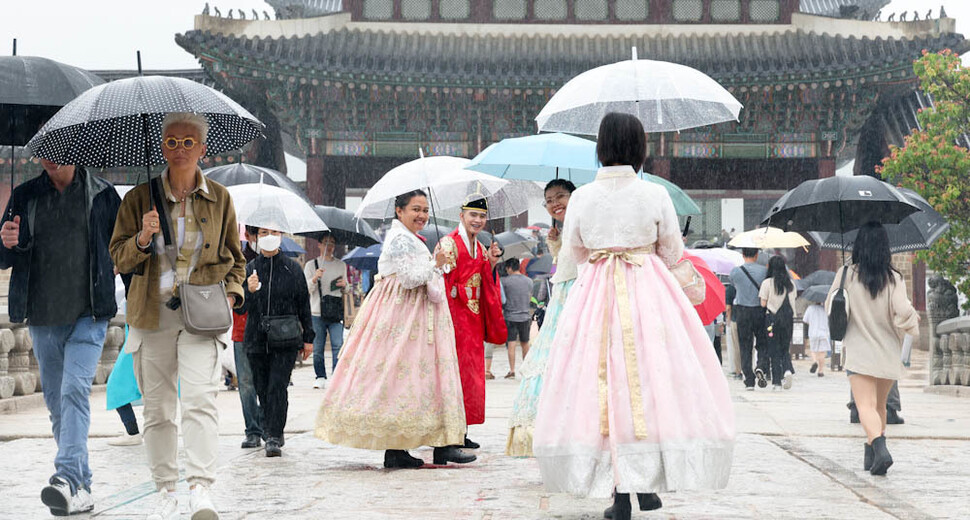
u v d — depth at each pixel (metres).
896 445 8.64
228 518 5.38
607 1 29.02
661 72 6.71
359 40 28.50
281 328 7.78
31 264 5.54
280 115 28.12
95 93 5.11
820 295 18.41
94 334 5.61
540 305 19.25
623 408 4.71
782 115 28.64
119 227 5.21
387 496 6.05
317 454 7.99
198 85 5.23
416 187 7.46
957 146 21.81
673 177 30.41
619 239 4.96
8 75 5.68
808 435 9.21
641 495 5.26
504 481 6.61
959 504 5.83
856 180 8.65
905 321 7.01
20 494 6.27
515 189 9.38
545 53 28.59
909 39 28.33
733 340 17.09
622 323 4.80
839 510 5.61
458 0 29.06
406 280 7.04
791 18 28.78
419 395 7.12
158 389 5.24
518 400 6.09
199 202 5.26
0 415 11.15
